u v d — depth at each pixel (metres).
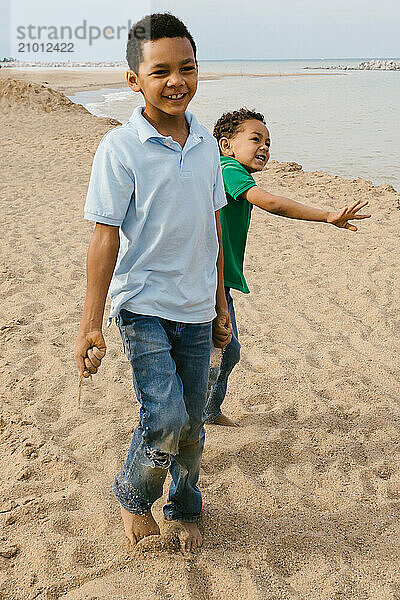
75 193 9.74
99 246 2.36
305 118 23.12
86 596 2.44
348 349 4.59
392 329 4.98
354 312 5.32
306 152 15.41
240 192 2.95
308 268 6.32
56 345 4.64
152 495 2.61
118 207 2.34
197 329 2.53
